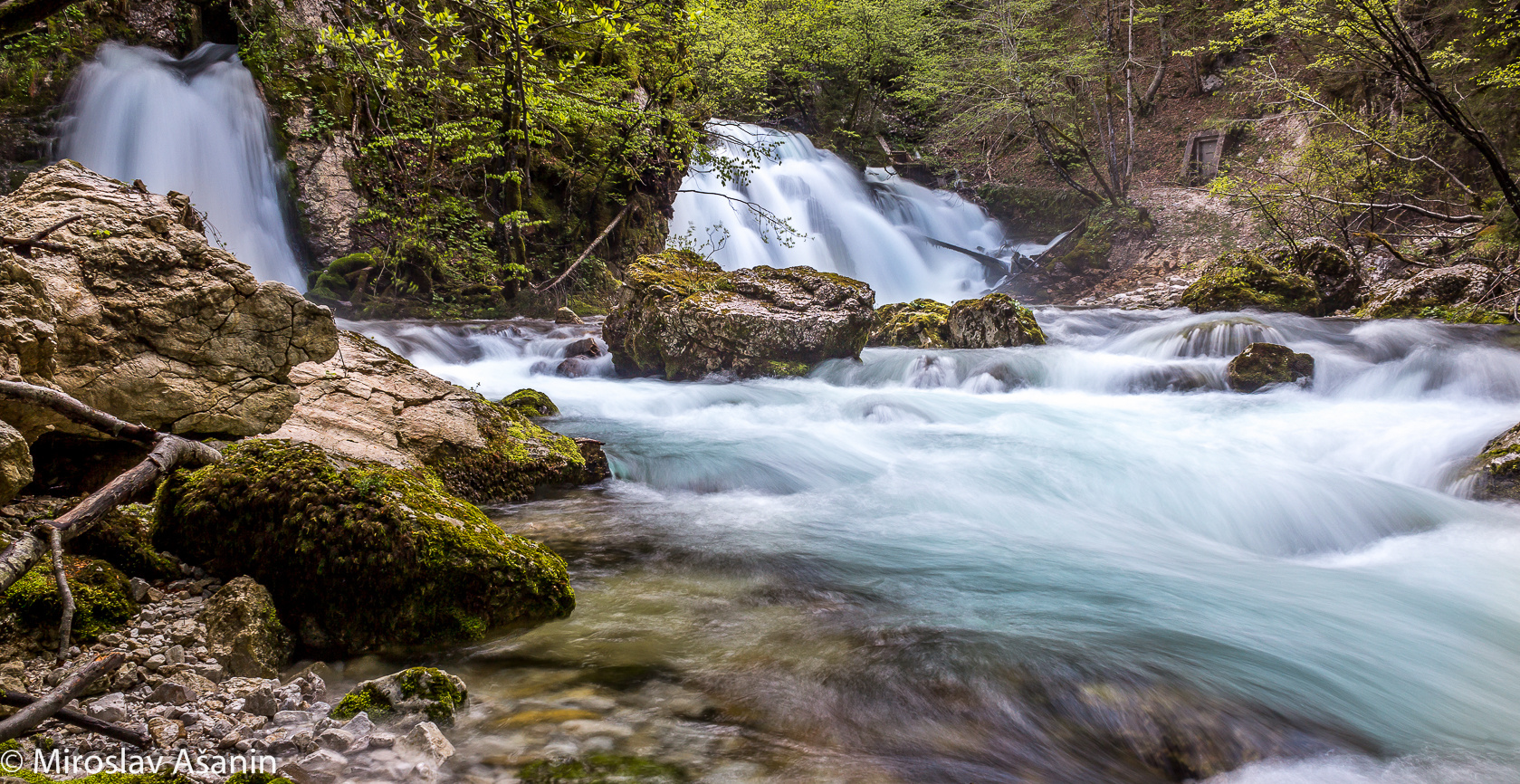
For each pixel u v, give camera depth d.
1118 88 29.09
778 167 25.36
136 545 3.32
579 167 17.67
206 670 2.76
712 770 2.44
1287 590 4.40
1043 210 26.94
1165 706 2.97
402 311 14.32
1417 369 10.17
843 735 2.68
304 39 14.55
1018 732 2.79
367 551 3.25
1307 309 14.89
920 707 2.88
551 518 5.17
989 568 4.49
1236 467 6.88
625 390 9.55
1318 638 3.71
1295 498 6.23
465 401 6.02
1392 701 3.19
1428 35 18.59
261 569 3.32
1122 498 6.26
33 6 3.74
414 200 14.95
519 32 11.47
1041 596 4.05
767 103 29.53
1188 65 28.52
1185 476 6.63
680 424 8.33
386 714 2.60
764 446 7.13
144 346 3.71
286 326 4.13
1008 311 12.75
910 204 27.30
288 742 2.36
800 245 23.27
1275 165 22.36
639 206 18.98
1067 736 2.80
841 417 8.95
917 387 11.04
